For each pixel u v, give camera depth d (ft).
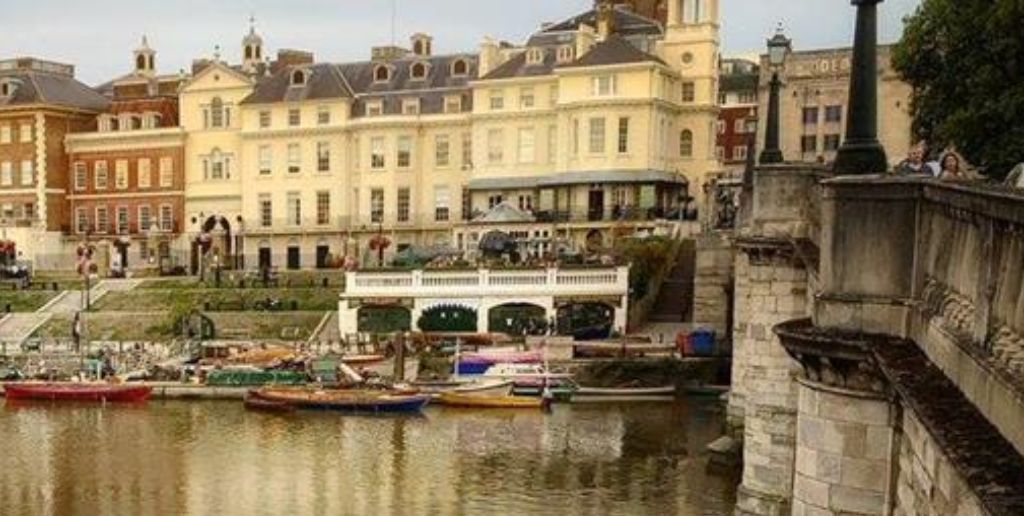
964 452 22.06
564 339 188.85
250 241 312.91
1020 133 109.29
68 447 144.05
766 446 90.74
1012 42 109.81
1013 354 22.53
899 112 212.23
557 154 273.75
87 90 355.77
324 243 306.35
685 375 176.65
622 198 262.88
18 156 335.06
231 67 346.95
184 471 129.70
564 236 258.57
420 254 240.94
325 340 216.74
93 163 333.83
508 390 170.19
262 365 189.06
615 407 168.04
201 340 217.36
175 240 321.73
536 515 107.45
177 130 321.93
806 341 37.63
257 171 313.53
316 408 167.12
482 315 208.03
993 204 23.94
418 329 211.00
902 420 35.68
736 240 103.96
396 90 305.73
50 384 180.34
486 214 266.36
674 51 276.21
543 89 279.08
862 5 37.60
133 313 248.32
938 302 31.96
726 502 110.42
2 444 146.20
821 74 228.22
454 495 116.37
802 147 230.89
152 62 352.49
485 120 284.61
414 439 146.00
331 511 111.04
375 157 299.99
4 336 238.27
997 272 24.38
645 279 212.02
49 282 285.43
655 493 115.03
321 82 311.06
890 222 36.52
